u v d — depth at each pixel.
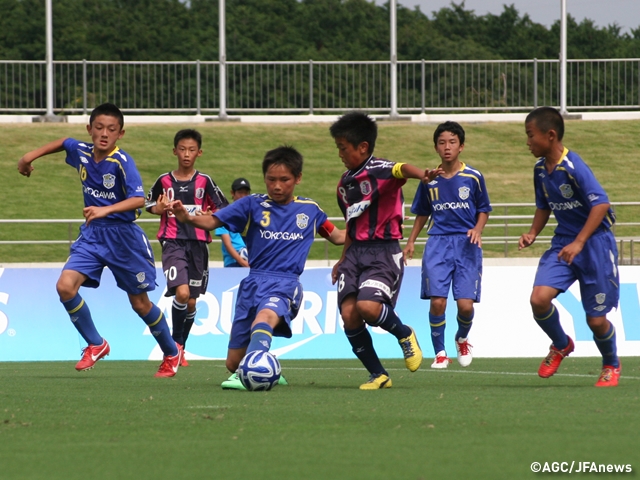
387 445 10.80
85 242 21.39
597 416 13.23
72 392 17.73
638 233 67.19
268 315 18.11
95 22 128.25
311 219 18.67
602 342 18.66
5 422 13.02
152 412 14.09
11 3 124.69
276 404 15.12
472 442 10.95
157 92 86.19
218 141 82.56
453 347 32.84
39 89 86.44
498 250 61.81
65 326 32.19
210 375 23.47
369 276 18.08
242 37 122.31
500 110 93.56
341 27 132.38
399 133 84.25
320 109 87.88
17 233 63.66
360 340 18.50
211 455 10.27
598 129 88.81
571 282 18.75
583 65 91.12
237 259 32.50
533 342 33.09
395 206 18.20
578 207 18.28
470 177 25.70
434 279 25.80
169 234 27.77
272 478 9.02
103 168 21.03
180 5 135.88
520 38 139.88
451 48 130.75
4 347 31.67
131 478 9.10
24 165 21.22
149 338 32.41
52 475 9.28
